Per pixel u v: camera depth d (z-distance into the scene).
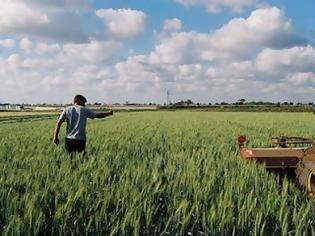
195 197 5.34
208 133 19.97
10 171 6.97
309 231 4.69
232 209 4.79
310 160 6.15
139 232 4.54
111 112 9.34
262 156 7.28
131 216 4.48
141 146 12.52
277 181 6.63
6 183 5.74
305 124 30.83
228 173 6.92
